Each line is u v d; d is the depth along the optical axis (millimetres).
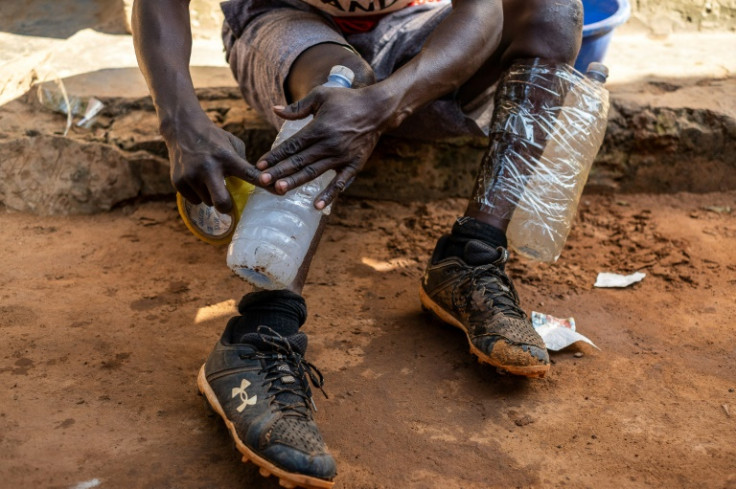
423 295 2369
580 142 2242
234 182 1754
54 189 3055
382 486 1754
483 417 2000
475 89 2584
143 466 1769
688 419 2002
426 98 1945
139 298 2484
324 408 2000
